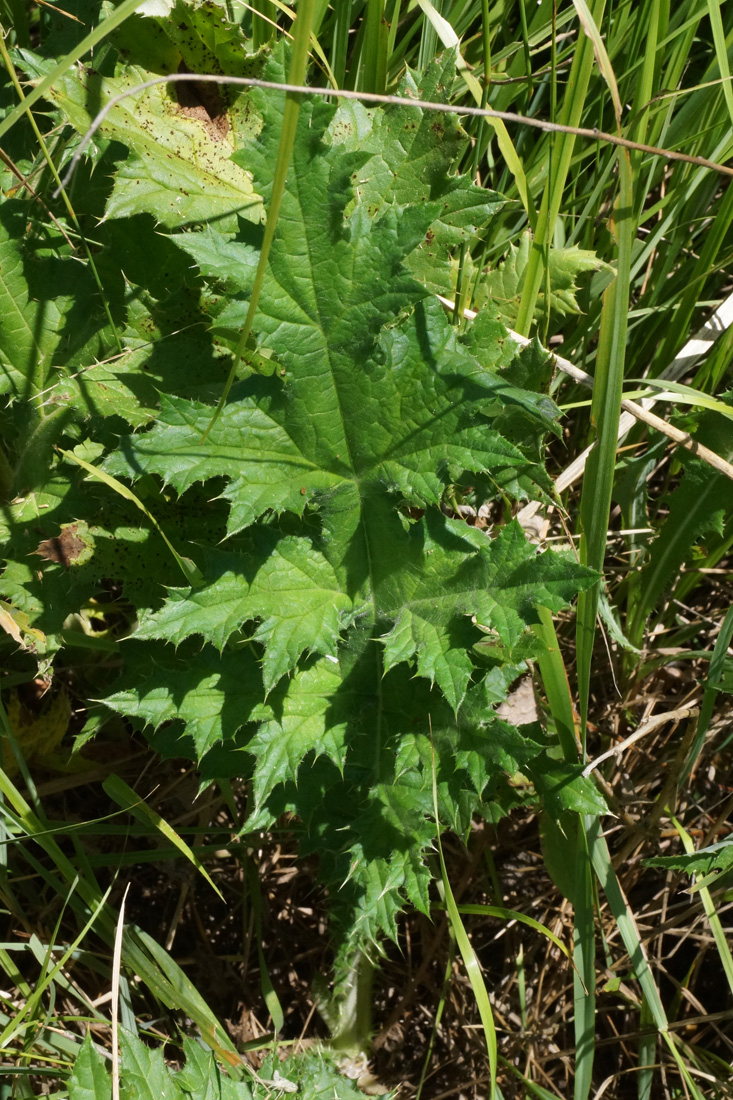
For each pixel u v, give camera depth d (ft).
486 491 7.35
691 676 9.44
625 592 9.41
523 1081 8.25
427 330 5.44
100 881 9.11
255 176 5.05
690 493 8.34
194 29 6.12
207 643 6.40
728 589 9.62
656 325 8.80
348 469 5.71
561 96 8.66
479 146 7.75
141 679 6.98
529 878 9.29
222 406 4.98
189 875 8.87
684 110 8.08
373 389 5.48
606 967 8.64
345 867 7.12
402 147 6.56
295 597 5.86
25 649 7.58
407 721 6.54
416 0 7.78
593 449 6.47
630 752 9.34
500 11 7.95
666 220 8.35
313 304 5.29
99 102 6.21
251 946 9.22
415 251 6.72
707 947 8.98
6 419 7.46
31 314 7.05
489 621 5.57
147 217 6.78
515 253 7.65
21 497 7.21
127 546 6.97
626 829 9.09
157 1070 6.10
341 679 6.56
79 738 6.90
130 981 8.04
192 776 8.93
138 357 6.71
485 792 7.10
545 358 6.57
